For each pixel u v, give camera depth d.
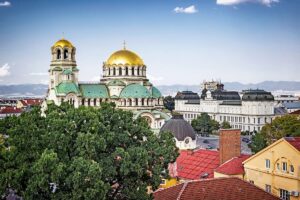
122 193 67.50
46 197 57.16
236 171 83.75
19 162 58.34
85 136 60.53
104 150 64.69
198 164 100.81
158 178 70.00
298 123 160.88
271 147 77.12
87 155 60.75
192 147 155.88
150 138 74.38
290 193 70.25
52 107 74.38
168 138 76.81
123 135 70.00
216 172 87.56
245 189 65.44
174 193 64.38
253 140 171.25
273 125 165.88
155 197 66.25
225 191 64.56
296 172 72.06
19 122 69.00
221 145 94.81
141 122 77.31
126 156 63.34
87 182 55.47
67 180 54.75
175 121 157.88
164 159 73.00
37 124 66.94
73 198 53.66
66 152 61.28
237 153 95.88
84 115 67.31
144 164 65.44
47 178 53.59
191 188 64.50
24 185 57.56
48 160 54.06
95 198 54.50
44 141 60.94
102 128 66.31
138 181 66.56
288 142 73.75
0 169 58.56
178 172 99.88
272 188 76.81
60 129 62.38
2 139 67.12
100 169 56.06
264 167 78.94
